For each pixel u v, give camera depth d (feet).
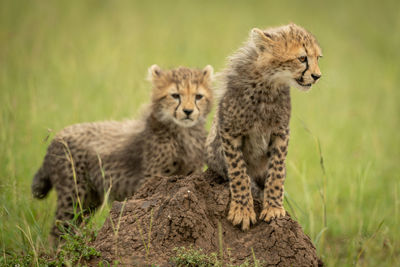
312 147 47.62
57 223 30.91
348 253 33.01
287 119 26.76
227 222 25.31
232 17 102.68
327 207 40.09
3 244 29.66
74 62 60.80
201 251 23.26
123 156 38.06
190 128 37.40
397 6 114.93
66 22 85.40
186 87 36.60
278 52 26.20
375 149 50.72
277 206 25.43
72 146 37.83
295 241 24.02
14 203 33.37
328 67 75.00
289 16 107.55
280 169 26.16
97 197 38.91
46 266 23.47
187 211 23.93
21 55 65.41
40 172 38.63
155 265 22.47
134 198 26.89
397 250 35.22
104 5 101.86
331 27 103.04
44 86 55.06
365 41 97.55
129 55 67.82
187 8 107.65
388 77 78.33
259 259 23.66
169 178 26.91
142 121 39.68
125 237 24.03
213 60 71.20
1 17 82.43
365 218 38.27
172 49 74.13
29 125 45.06
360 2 118.93
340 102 65.46
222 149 27.37
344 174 44.96
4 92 50.90
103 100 53.52
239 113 26.20
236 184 25.61
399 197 40.63
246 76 26.45
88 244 25.07
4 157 39.14
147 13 99.30
